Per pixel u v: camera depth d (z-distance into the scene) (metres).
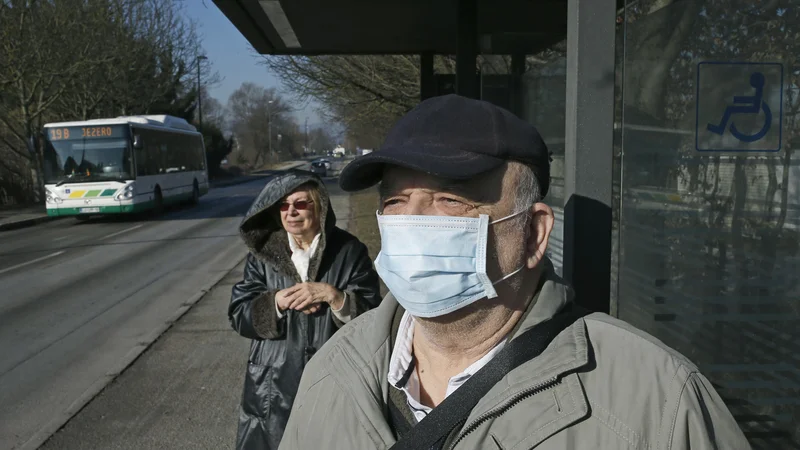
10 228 19.17
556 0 5.83
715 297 2.39
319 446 1.48
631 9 2.58
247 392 2.80
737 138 2.35
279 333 2.71
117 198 19.19
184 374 5.45
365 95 16.75
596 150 2.39
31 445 4.14
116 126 19.41
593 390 1.24
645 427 1.18
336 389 1.51
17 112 27.23
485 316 1.42
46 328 7.25
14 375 5.60
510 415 1.26
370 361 1.50
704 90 2.39
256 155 93.19
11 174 27.56
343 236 2.92
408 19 6.97
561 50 4.47
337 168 60.12
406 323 1.54
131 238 15.99
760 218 2.30
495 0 5.90
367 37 7.98
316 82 16.23
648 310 2.53
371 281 2.86
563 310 1.42
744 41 2.32
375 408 1.44
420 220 1.37
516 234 1.39
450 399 1.31
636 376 1.23
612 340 1.30
